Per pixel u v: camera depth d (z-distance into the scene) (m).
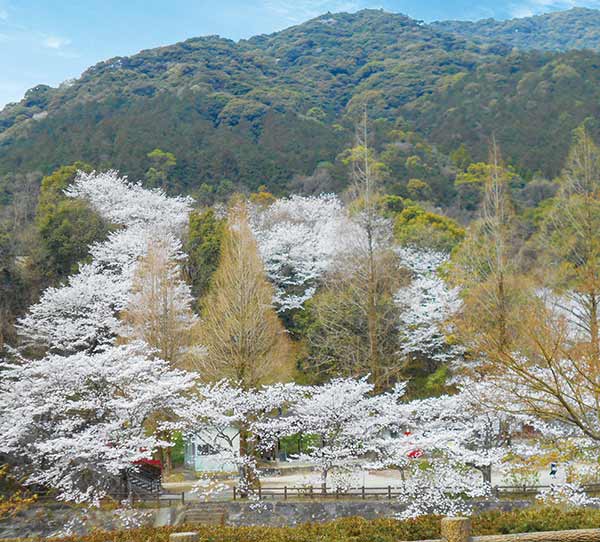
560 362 12.84
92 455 19.67
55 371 20.80
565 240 18.95
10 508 19.38
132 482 22.16
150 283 26.62
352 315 28.94
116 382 21.09
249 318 23.28
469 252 24.73
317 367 30.03
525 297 18.47
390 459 19.86
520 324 12.96
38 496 20.94
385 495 20.59
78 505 20.33
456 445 19.83
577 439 14.90
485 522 13.82
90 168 49.16
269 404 21.30
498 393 14.75
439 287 30.20
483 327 15.49
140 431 20.80
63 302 30.42
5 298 33.31
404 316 29.86
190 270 36.88
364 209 27.19
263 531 13.55
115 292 31.03
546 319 12.60
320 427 20.69
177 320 26.58
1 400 21.81
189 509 20.14
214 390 21.59
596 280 14.45
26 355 30.28
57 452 20.06
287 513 19.91
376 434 21.97
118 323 27.97
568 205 19.08
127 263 35.12
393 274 31.64
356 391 20.77
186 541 7.97
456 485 18.75
